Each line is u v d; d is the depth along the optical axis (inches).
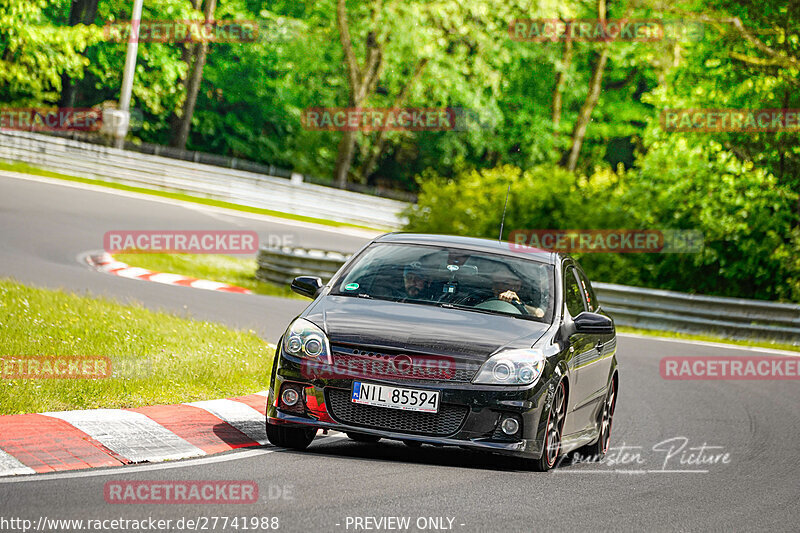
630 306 2034.9
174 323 1245.7
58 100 5157.5
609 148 6314.0
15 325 1043.9
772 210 2333.9
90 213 2859.3
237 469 658.2
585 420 834.8
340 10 5027.1
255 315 1608.0
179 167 3725.4
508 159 6018.7
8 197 2869.1
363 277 802.2
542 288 800.3
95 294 1556.3
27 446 648.4
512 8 4879.4
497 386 695.1
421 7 4781.0
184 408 814.5
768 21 2765.7
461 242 850.1
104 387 842.2
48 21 5059.1
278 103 5890.8
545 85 5949.8
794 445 984.3
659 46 4347.9
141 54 5201.8
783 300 2294.5
